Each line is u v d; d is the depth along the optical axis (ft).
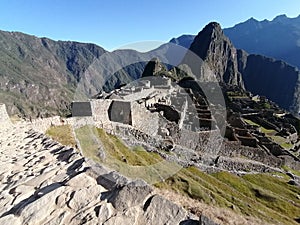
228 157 75.92
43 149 24.93
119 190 13.23
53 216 12.01
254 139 105.40
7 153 25.08
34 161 20.86
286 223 44.80
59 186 14.52
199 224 10.61
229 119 133.69
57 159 20.54
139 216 11.62
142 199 12.55
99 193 13.50
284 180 77.46
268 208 51.26
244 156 84.64
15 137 33.65
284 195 63.72
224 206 37.11
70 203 12.82
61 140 34.65
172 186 32.27
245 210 42.88
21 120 52.24
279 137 147.84
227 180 59.67
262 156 87.04
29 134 34.99
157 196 12.62
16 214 12.24
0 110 43.83
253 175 73.56
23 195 14.26
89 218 11.68
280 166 91.30
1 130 39.09
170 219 11.37
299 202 59.93
